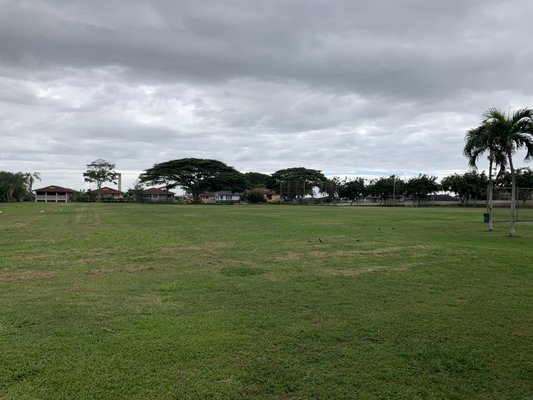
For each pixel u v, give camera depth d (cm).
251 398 394
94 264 1088
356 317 631
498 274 956
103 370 443
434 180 9388
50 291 786
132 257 1203
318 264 1087
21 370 440
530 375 445
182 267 1047
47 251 1324
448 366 463
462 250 1312
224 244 1506
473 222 2825
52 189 12862
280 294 772
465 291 797
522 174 6291
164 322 600
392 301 725
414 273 966
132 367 451
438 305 700
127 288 815
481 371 453
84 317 621
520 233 2000
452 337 549
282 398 395
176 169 10875
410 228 2270
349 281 883
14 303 696
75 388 406
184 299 734
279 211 4784
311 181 11906
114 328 572
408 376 440
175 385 414
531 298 746
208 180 11006
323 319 620
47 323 593
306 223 2647
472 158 2230
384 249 1350
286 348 507
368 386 418
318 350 503
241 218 3222
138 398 390
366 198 11362
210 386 413
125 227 2338
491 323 607
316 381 426
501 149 2023
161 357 477
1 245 1483
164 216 3541
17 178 10225
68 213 4103
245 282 873
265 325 590
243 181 11444
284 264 1088
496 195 4962
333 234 1883
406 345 520
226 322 602
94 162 12925
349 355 489
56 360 465
